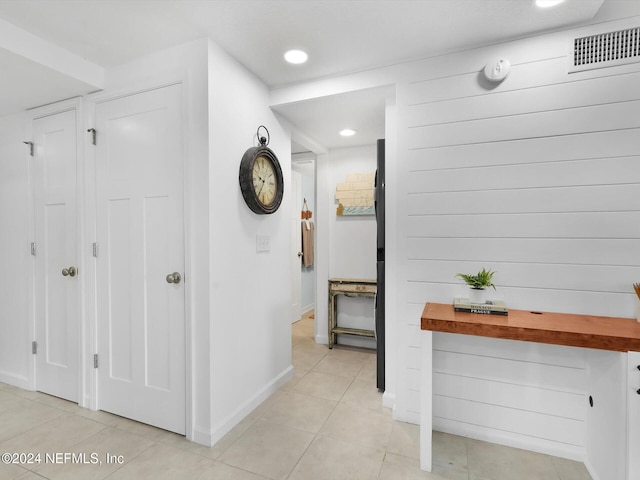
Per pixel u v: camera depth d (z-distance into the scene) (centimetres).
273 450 180
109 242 213
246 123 217
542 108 177
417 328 204
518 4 156
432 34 180
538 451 180
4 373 260
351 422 209
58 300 234
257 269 230
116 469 164
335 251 368
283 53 199
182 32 177
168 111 193
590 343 139
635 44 162
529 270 181
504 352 187
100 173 215
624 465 136
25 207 247
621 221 166
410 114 204
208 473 162
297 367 299
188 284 187
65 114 228
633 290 164
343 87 222
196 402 187
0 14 160
